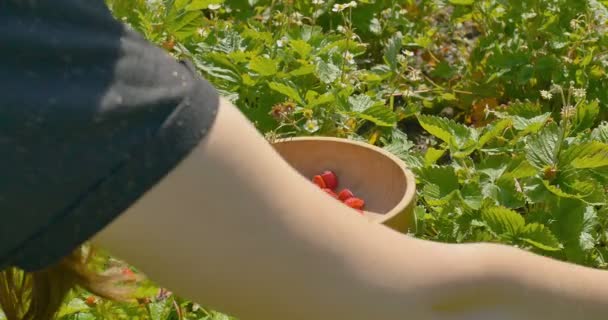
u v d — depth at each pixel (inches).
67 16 14.4
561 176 37.4
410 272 15.8
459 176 38.4
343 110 41.6
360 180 37.3
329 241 15.1
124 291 21.4
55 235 14.5
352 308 15.2
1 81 14.0
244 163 14.6
